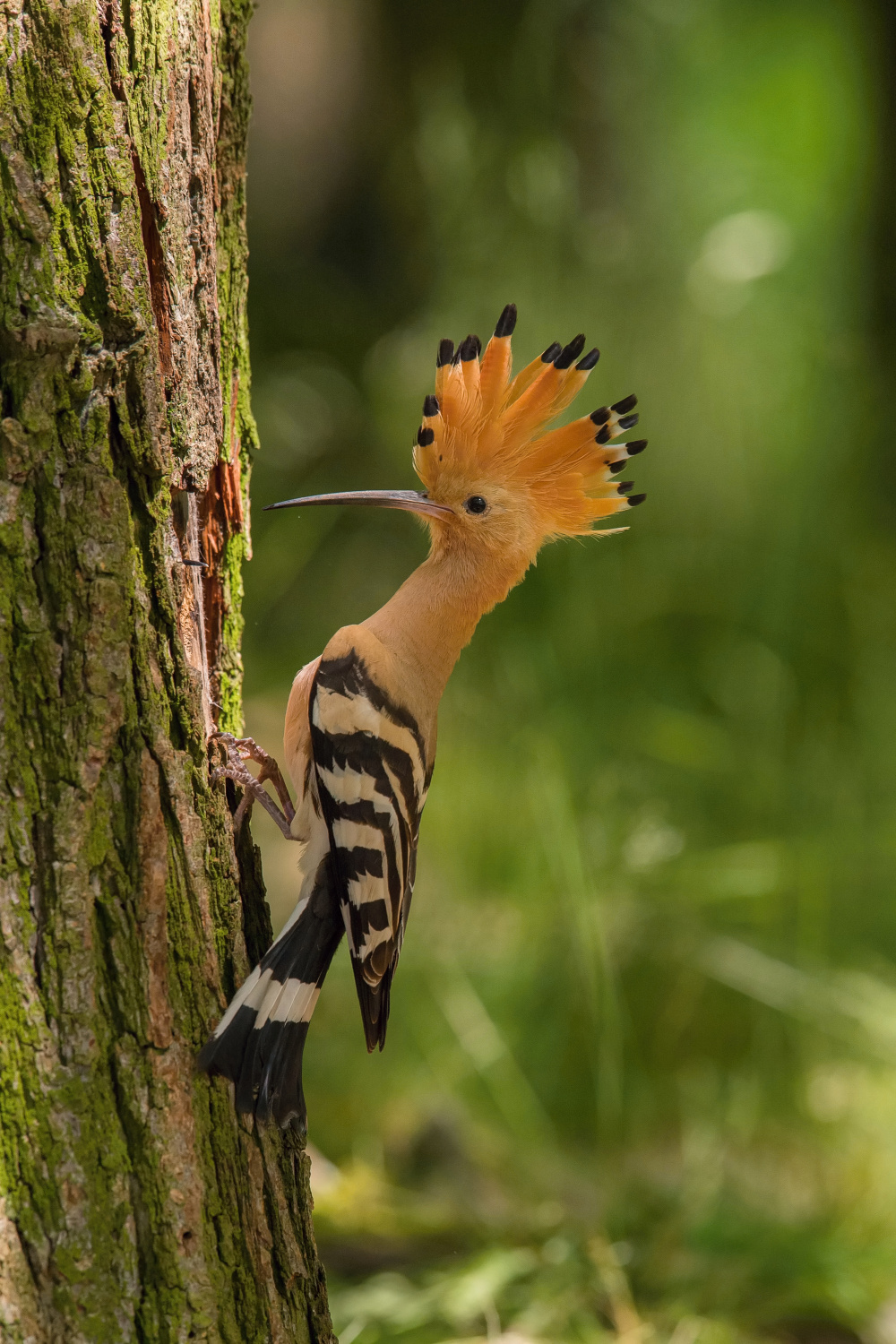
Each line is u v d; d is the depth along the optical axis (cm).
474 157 1404
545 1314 773
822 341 1465
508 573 623
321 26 2373
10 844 429
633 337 1397
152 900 454
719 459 1398
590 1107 1030
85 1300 429
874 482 1473
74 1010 435
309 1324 500
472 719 1305
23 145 423
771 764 1223
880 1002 1061
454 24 1889
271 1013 495
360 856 532
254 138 2403
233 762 511
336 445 1800
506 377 622
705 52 1670
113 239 440
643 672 1293
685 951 1074
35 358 423
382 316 2034
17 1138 425
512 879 1206
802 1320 797
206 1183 457
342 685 547
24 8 425
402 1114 1008
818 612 1332
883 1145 981
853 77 1736
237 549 557
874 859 1168
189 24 485
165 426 462
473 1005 1077
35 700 432
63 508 434
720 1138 998
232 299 544
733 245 1438
